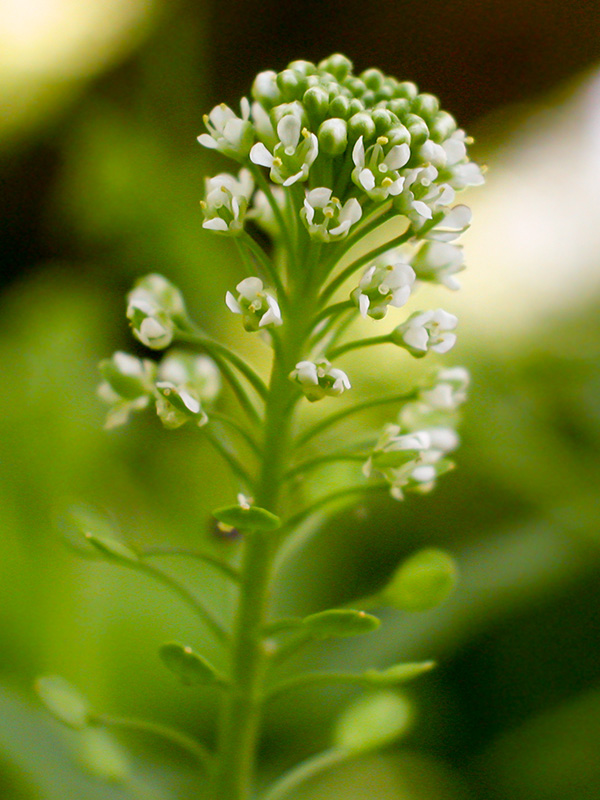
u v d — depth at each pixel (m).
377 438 0.09
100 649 0.11
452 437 0.09
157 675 0.11
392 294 0.09
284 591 0.11
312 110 0.09
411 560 0.09
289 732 0.11
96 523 0.09
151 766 0.11
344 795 0.10
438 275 0.09
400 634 0.11
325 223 0.09
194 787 0.10
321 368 0.09
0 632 0.11
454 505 0.12
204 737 0.11
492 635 0.11
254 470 0.12
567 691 0.11
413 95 0.09
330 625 0.09
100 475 0.12
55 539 0.11
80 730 0.09
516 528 0.11
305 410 0.12
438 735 0.11
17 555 0.11
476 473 0.12
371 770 0.11
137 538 0.11
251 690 0.09
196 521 0.12
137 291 0.09
